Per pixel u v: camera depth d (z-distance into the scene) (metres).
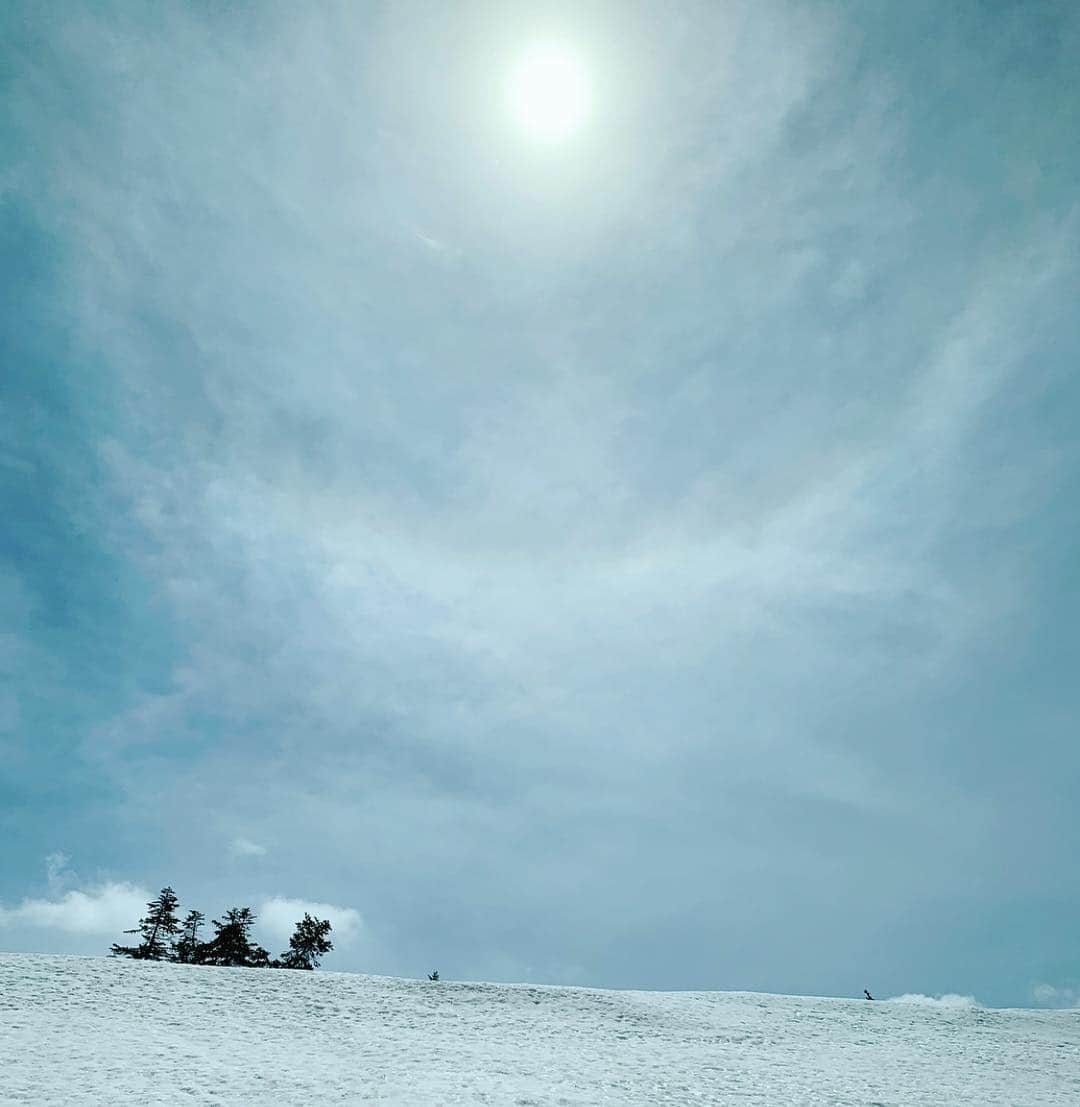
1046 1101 17.44
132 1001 23.19
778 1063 21.00
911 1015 31.94
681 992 34.56
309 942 58.03
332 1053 19.06
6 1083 14.38
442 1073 17.39
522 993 29.75
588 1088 16.70
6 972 25.23
